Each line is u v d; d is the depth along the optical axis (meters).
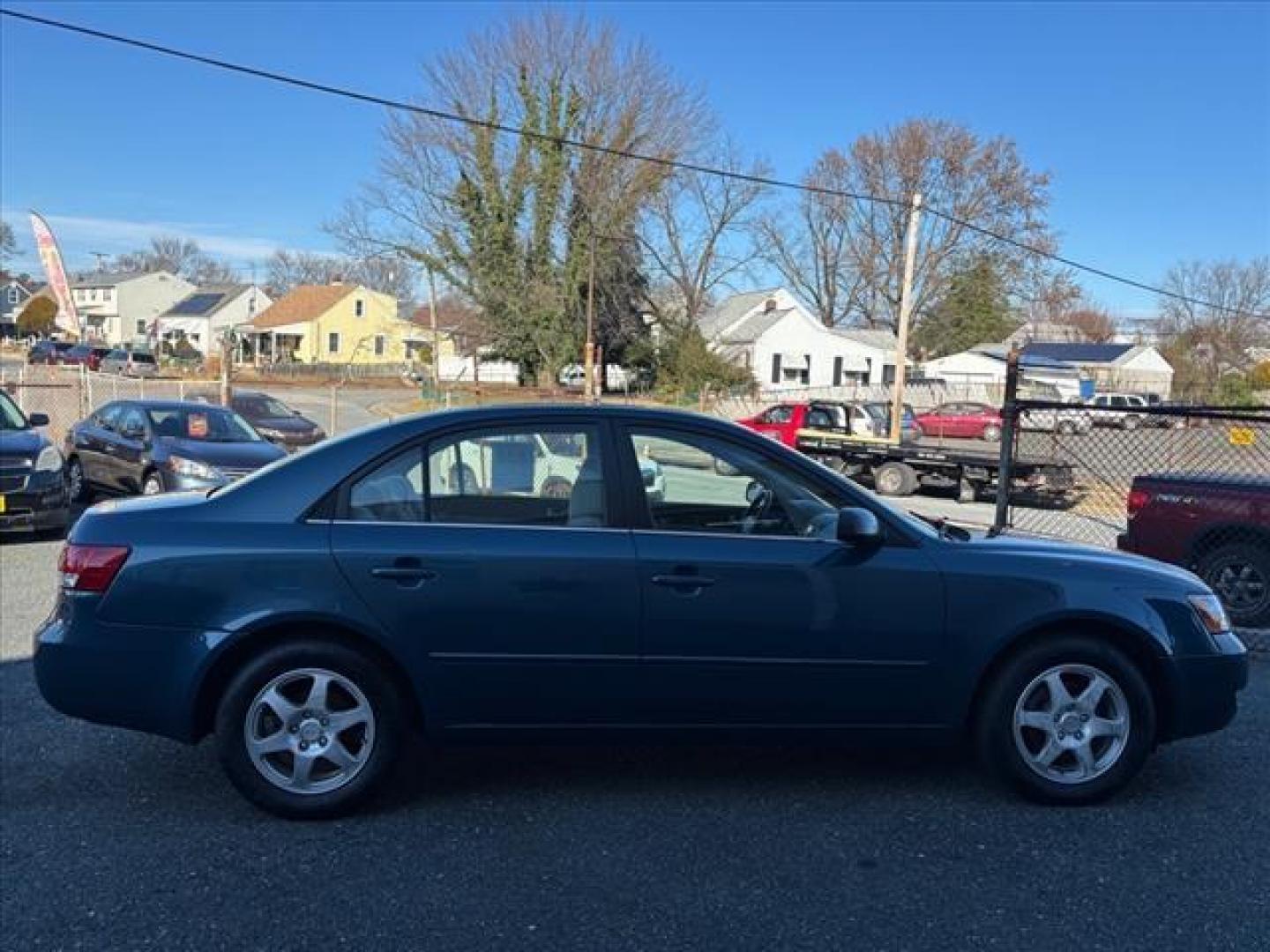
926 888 3.52
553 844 3.82
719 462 4.21
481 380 58.75
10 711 5.27
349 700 4.00
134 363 62.09
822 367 58.53
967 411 34.72
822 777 4.52
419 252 42.62
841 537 4.04
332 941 3.14
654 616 4.00
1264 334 61.81
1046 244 61.00
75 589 3.93
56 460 10.48
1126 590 4.24
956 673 4.13
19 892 3.42
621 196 42.03
